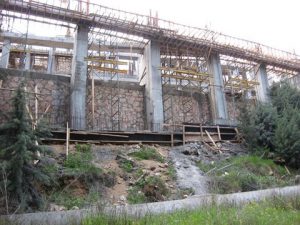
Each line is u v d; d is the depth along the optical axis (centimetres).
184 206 847
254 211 709
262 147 2197
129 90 2597
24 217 735
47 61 3528
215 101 2819
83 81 2261
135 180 1395
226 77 3434
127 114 2519
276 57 3328
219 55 3008
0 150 927
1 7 2158
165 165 1634
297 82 3622
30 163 972
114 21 2417
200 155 1925
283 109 2506
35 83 2238
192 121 2767
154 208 821
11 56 3228
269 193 990
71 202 1080
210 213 702
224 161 1883
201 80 2734
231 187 1409
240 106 2741
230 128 2402
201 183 1475
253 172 1773
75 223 678
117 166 1523
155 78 2556
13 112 956
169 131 2228
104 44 2697
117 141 1912
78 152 1561
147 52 2683
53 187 1160
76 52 2308
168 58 2875
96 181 1280
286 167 2030
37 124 1066
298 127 2234
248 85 3109
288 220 667
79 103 2197
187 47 2792
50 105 2228
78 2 2345
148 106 2530
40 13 2255
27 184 934
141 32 2553
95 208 744
